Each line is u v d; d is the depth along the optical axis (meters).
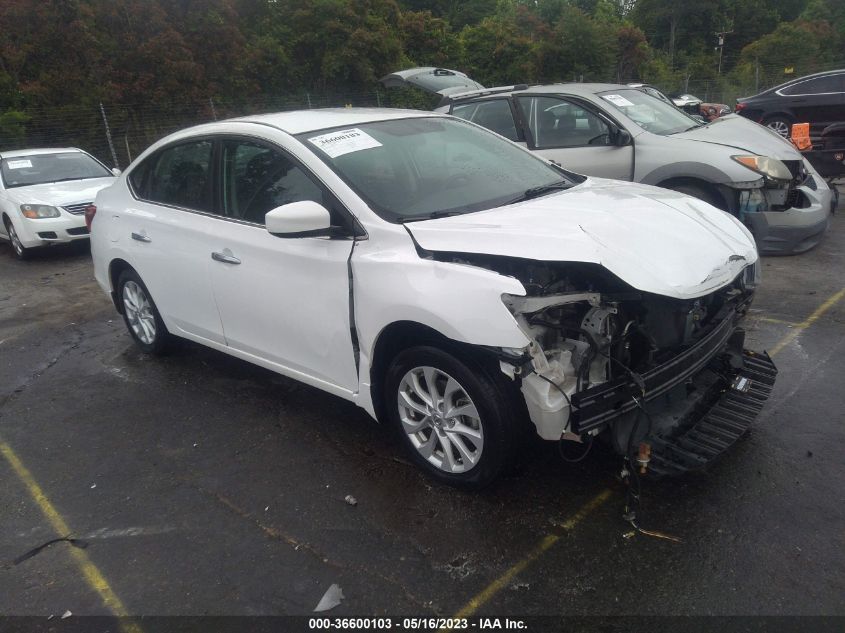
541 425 2.88
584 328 2.95
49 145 18.03
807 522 2.95
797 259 6.66
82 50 19.12
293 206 3.29
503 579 2.75
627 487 3.24
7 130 16.95
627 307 3.03
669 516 3.05
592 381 2.96
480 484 3.19
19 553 3.15
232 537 3.14
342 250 3.43
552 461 3.51
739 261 3.25
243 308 4.05
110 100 19.28
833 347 4.65
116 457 3.93
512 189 3.84
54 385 5.02
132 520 3.33
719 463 3.41
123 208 5.02
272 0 26.12
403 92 24.36
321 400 4.44
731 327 3.44
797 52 34.59
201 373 5.01
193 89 20.97
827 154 9.21
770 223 6.44
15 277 8.61
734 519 3.00
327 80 25.16
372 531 3.10
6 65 18.36
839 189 10.28
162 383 4.89
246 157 4.03
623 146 6.86
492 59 29.88
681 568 2.74
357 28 24.95
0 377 5.26
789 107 13.38
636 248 3.00
